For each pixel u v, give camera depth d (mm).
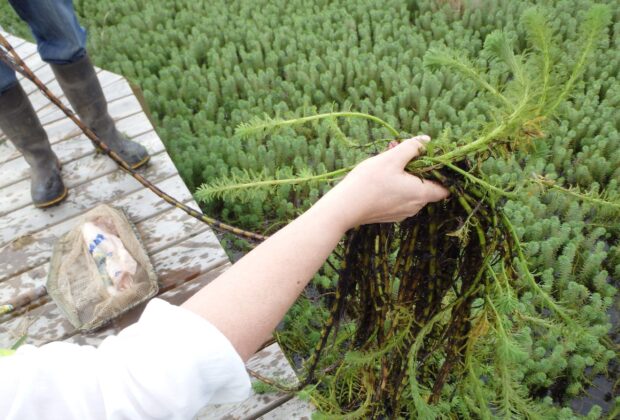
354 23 4434
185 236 2303
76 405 520
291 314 2330
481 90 1146
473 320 1324
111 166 2648
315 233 712
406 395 1617
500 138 1044
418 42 4051
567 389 2143
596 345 2088
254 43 4328
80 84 2270
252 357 1860
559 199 2725
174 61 4285
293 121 1236
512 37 3832
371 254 1229
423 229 1207
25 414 500
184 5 5238
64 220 2412
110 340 581
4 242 2338
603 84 3441
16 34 5160
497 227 1152
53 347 560
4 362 535
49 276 2055
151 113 3709
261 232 2916
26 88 3326
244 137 1326
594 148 2967
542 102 959
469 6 4320
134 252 2125
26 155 2348
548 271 2352
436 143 1128
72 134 2867
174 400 535
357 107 3689
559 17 3951
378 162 848
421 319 1341
